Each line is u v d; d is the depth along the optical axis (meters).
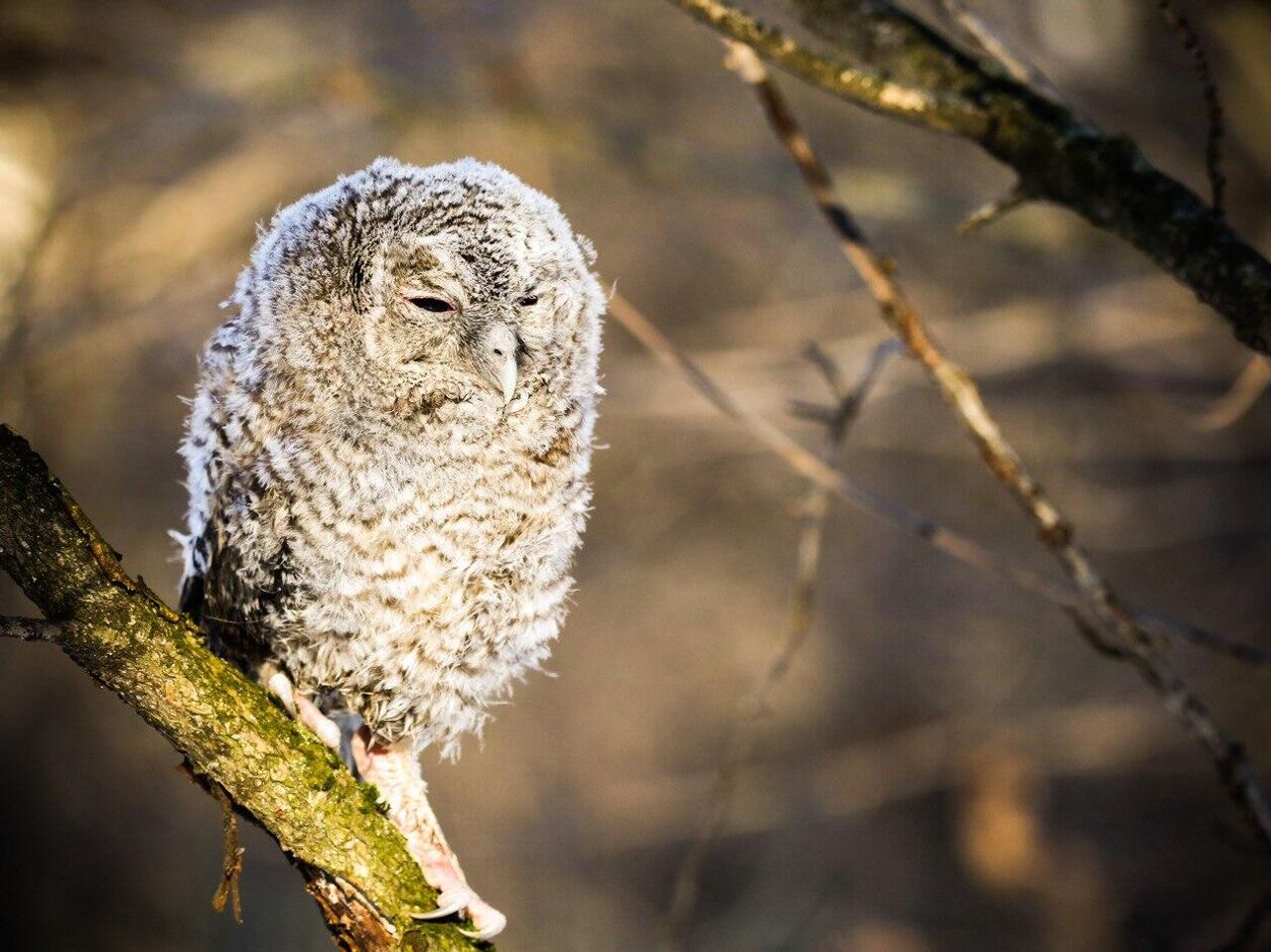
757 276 15.66
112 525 14.64
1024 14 13.19
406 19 13.02
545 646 5.71
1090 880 14.52
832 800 15.06
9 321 10.63
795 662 16.73
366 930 4.24
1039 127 4.65
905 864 15.57
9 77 12.27
